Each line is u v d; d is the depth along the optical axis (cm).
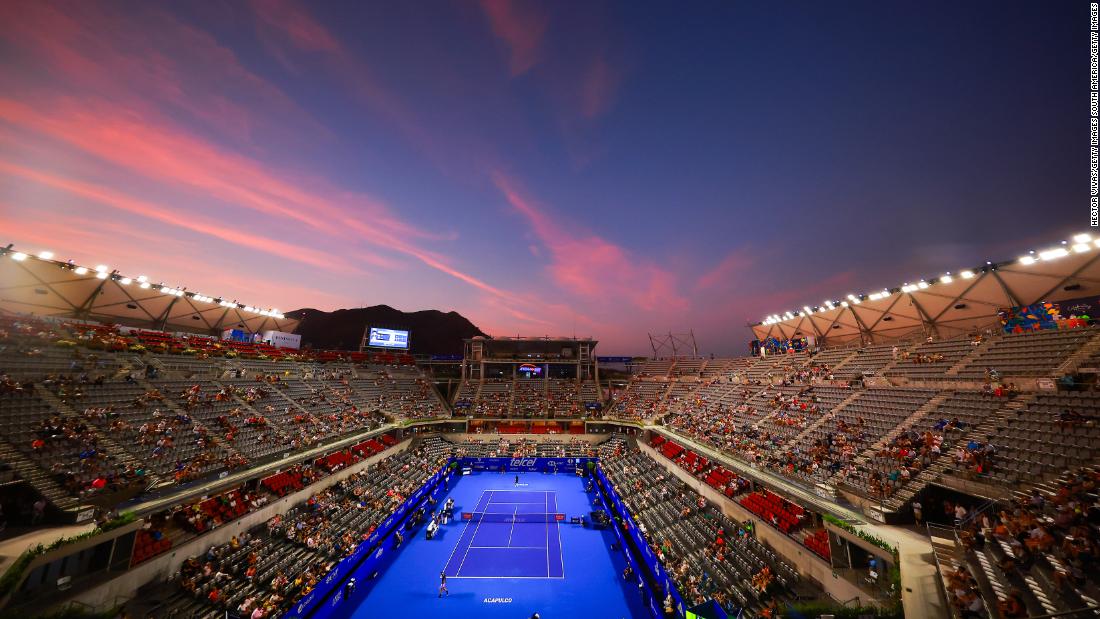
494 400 7919
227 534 2839
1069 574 1466
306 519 3412
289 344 7550
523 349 9025
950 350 3872
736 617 2189
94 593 2025
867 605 1947
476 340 8962
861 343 6091
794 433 3862
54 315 4866
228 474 3147
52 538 2070
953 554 1891
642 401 7381
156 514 2545
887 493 2506
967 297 4359
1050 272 3578
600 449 6538
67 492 2378
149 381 3878
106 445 2864
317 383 6028
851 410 3747
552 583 3103
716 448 4228
